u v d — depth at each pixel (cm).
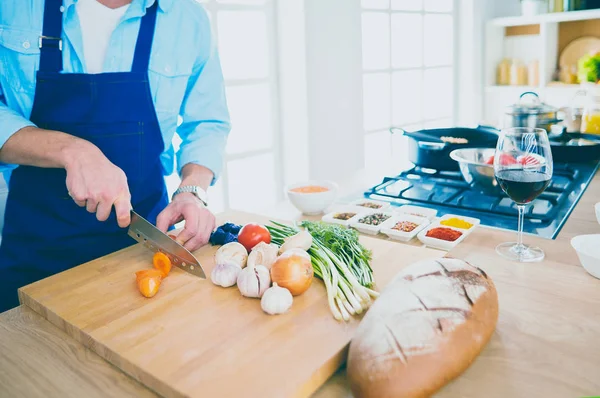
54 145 92
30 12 106
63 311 80
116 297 84
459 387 59
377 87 288
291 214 131
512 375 61
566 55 340
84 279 91
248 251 98
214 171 124
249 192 226
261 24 216
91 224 116
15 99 110
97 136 114
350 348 61
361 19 248
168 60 119
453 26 348
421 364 55
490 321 64
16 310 85
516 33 363
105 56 114
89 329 74
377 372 55
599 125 177
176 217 108
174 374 62
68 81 110
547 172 90
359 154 262
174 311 78
